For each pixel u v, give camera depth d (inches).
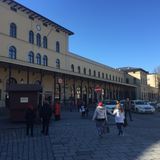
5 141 544.1
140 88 3710.6
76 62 2464.3
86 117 1106.7
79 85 2342.5
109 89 2898.6
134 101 1581.0
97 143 501.7
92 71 2751.0
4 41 1653.5
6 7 1690.5
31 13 1882.4
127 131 669.9
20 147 480.1
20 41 1786.4
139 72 3735.2
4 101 1533.0
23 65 1453.0
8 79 1567.4
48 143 513.3
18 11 1791.3
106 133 621.3
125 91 3321.9
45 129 670.5
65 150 445.1
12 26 1738.4
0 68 1534.2
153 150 435.5
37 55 1950.1
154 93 4217.5
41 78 1750.7
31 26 1910.7
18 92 861.8
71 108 1662.2
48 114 621.9
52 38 2139.5
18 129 725.3
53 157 398.9
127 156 393.7
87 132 649.6
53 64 2127.2
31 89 856.3
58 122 896.3
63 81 2028.8
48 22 2068.2
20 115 860.6
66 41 2322.8
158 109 1863.9
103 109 580.7
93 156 397.4
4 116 1143.6
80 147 466.9
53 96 1955.0
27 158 397.1
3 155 419.5
